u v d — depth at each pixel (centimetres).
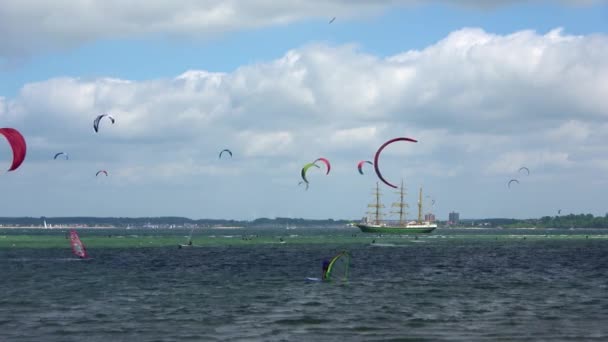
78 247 10956
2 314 4691
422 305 5119
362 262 10231
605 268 9138
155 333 3994
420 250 14362
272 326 4219
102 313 4719
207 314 4672
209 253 12900
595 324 4300
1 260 10312
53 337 3888
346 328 4153
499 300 5431
